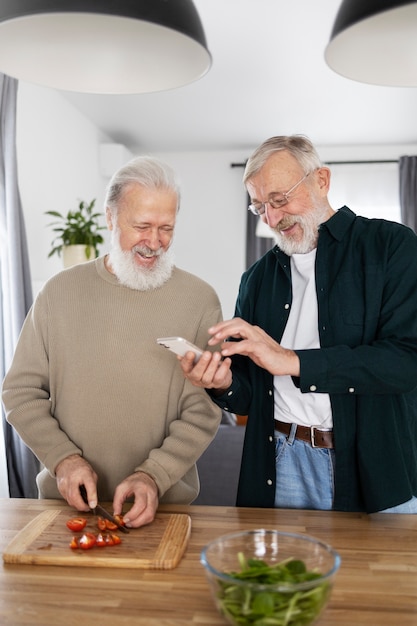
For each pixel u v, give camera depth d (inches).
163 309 61.0
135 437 59.5
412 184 239.0
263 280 65.7
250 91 181.3
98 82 43.8
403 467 56.2
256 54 153.3
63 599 37.2
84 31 40.7
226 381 57.4
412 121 212.1
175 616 35.1
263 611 29.4
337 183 248.7
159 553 42.3
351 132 226.8
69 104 190.5
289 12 130.3
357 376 52.2
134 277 58.7
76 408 59.5
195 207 258.8
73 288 61.8
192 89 179.9
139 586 38.8
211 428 59.5
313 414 58.6
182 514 50.9
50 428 58.4
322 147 249.3
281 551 36.4
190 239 259.4
